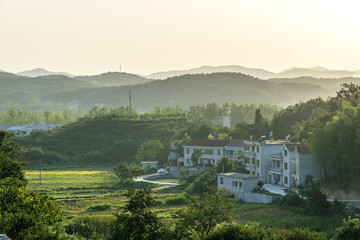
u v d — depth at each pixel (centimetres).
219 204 5469
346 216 6831
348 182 8506
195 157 13588
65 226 6475
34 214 4825
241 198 9212
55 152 19275
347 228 5134
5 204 4738
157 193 10888
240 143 13288
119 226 4703
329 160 8888
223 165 10912
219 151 13600
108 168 17325
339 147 8506
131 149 19375
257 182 9319
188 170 12650
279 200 8200
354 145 8338
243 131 15738
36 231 4234
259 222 6962
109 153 19275
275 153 10838
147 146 17138
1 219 4234
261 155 10781
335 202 7181
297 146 9512
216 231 4881
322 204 7169
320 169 9262
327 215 7044
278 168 10325
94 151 19550
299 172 9356
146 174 14462
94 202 10112
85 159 18875
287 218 7138
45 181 13650
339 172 9031
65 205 9812
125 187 12525
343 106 10038
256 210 7838
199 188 10262
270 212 7581
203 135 17300
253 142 11075
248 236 4678
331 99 13600
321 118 11250
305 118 15500
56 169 17238
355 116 8656
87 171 16362
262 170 10788
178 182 12562
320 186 8750
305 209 7362
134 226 4600
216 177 10525
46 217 4981
